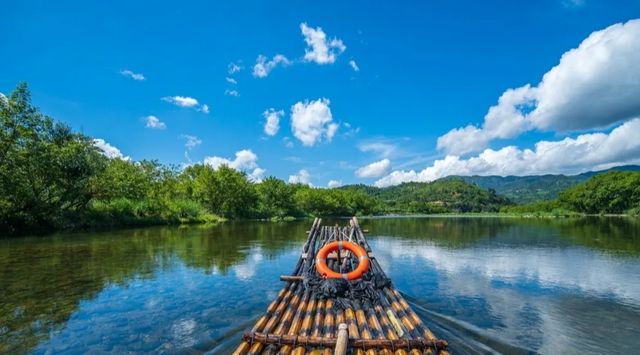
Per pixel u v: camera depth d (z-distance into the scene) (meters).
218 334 7.43
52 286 11.37
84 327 7.91
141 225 39.72
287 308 6.98
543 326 8.03
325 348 5.27
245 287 11.28
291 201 78.75
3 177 26.23
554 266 15.01
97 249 19.78
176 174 74.19
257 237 26.97
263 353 5.21
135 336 7.39
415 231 35.03
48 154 29.11
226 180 63.66
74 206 34.97
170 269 14.04
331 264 10.98
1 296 10.30
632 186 85.38
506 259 16.84
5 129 27.02
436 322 8.22
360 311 6.77
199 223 47.69
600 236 28.81
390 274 13.34
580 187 96.88
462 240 25.56
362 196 112.88
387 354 5.11
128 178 43.97
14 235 27.19
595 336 7.50
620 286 11.67
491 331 7.70
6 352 6.71
